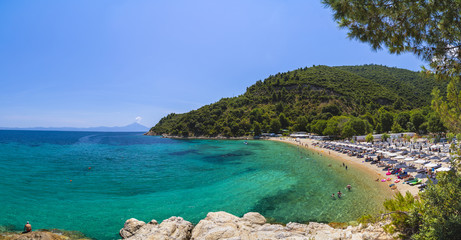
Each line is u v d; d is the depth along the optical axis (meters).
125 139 173.12
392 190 27.48
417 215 9.34
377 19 7.11
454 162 8.55
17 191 29.78
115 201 26.64
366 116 132.12
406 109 162.25
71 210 23.61
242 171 43.50
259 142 114.69
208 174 41.47
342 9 6.94
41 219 21.09
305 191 29.09
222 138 151.75
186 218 21.67
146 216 22.22
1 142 115.75
